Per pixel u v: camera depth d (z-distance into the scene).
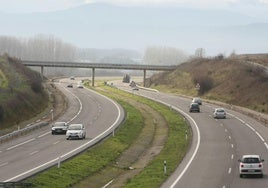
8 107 95.62
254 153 61.12
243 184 44.06
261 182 44.78
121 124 91.56
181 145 69.94
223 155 60.31
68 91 176.88
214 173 49.59
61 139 73.50
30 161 55.53
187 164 55.16
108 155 63.41
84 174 51.78
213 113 107.12
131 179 49.00
